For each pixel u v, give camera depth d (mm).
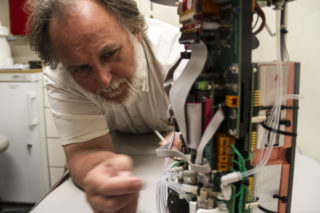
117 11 562
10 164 1476
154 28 800
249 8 305
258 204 389
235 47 318
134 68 648
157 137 960
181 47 749
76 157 651
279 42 354
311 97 813
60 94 718
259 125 354
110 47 523
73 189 585
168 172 439
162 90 814
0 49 1466
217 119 321
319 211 500
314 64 795
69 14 491
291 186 408
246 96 322
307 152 853
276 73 344
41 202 541
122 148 849
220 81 350
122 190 365
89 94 676
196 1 321
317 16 767
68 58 524
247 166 352
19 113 1391
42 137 1433
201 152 327
